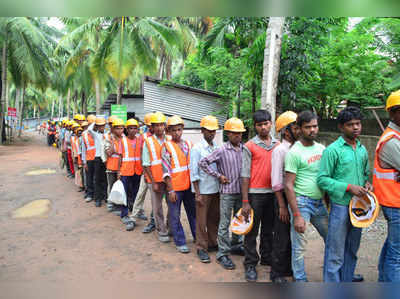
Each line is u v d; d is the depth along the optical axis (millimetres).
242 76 8273
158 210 4418
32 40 22375
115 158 5805
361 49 7168
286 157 2859
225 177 3527
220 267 3613
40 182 9180
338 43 7246
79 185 7742
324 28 6672
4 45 22875
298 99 7629
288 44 6500
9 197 7262
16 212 5988
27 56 22078
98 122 6504
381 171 2604
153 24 15117
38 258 3852
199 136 9180
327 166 2680
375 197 2543
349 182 2662
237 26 7562
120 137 5781
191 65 11805
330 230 2721
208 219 4098
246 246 3346
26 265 3646
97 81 15922
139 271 3512
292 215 2891
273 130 5430
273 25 5352
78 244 4332
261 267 3592
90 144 6758
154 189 4348
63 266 3627
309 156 2842
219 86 10266
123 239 4539
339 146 2674
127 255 3963
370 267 3479
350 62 7199
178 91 10211
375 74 7195
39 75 23094
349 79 7168
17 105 34406
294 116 3191
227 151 3539
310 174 2848
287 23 6527
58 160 14938
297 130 3127
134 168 5508
